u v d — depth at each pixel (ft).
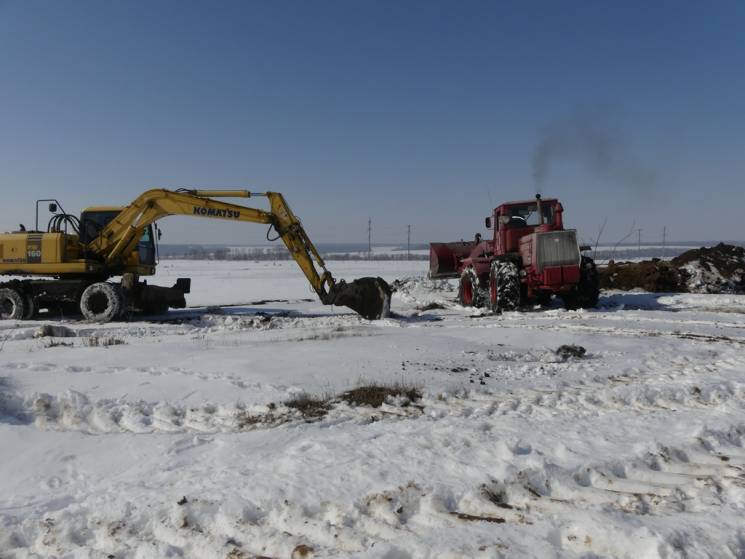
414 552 9.80
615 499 11.68
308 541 10.45
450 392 20.95
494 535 10.22
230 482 12.86
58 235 47.65
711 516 10.70
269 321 44.52
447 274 61.67
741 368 24.48
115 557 10.36
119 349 29.84
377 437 15.64
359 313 44.91
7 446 16.75
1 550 10.87
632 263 66.44
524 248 47.39
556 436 15.37
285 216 45.88
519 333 34.47
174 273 155.33
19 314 47.24
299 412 18.97
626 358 27.58
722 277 60.39
